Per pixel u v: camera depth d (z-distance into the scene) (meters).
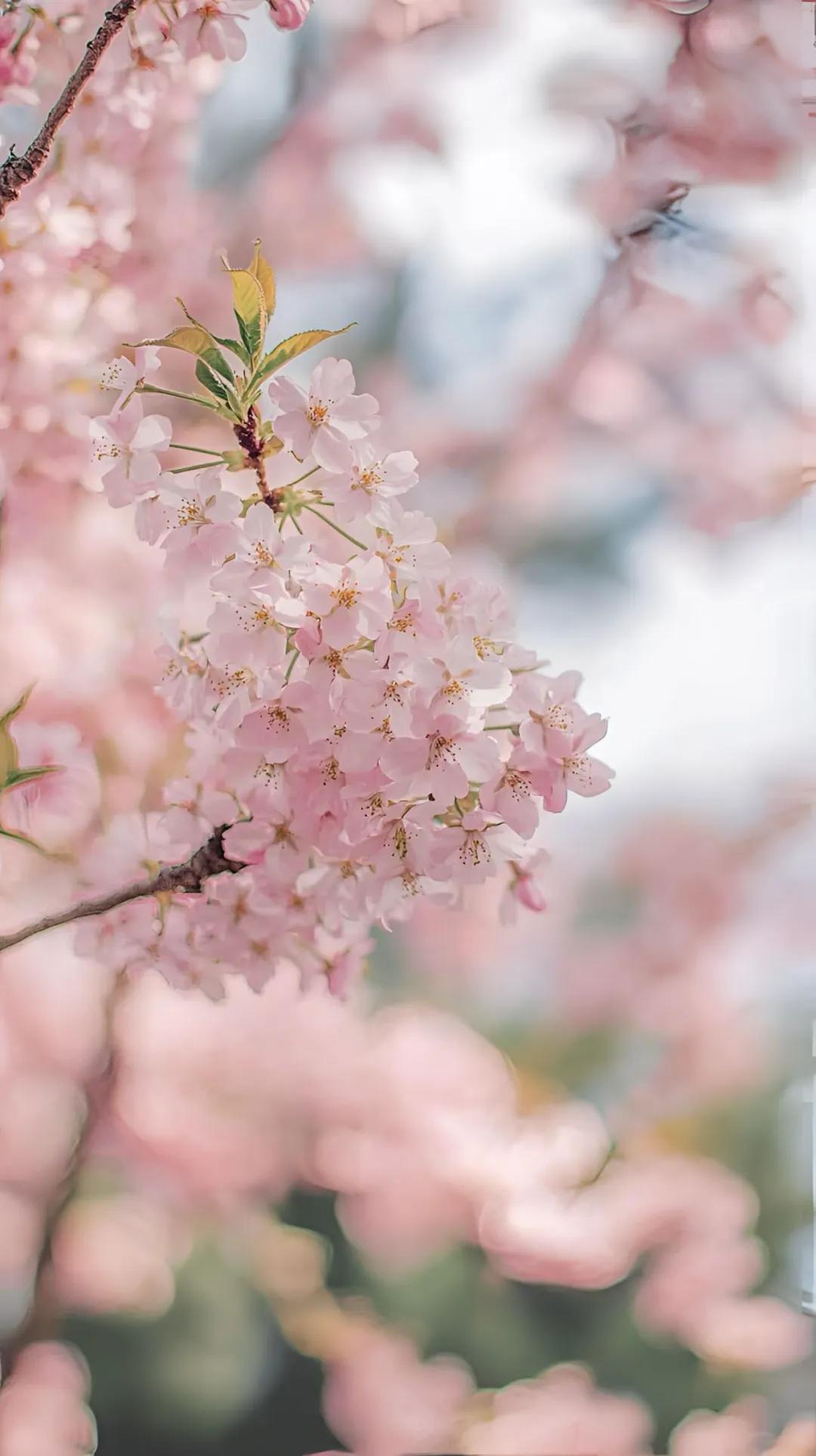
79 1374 2.96
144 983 2.84
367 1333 3.16
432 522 1.46
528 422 3.45
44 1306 2.78
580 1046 3.70
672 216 2.88
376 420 1.45
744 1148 3.57
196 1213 3.24
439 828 1.46
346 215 3.16
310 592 1.44
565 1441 2.91
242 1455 3.42
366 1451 2.98
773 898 3.59
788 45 2.66
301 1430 3.47
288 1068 3.26
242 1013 3.21
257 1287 3.22
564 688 1.47
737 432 3.32
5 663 1.81
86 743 1.78
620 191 2.87
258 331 1.46
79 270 1.65
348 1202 3.30
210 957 1.51
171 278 1.85
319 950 1.54
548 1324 3.55
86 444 1.65
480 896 3.65
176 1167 3.13
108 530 1.83
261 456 1.47
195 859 1.49
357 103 3.06
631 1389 3.40
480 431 3.51
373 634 1.44
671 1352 3.44
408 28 2.96
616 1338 3.50
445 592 1.46
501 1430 2.94
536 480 3.50
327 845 1.47
